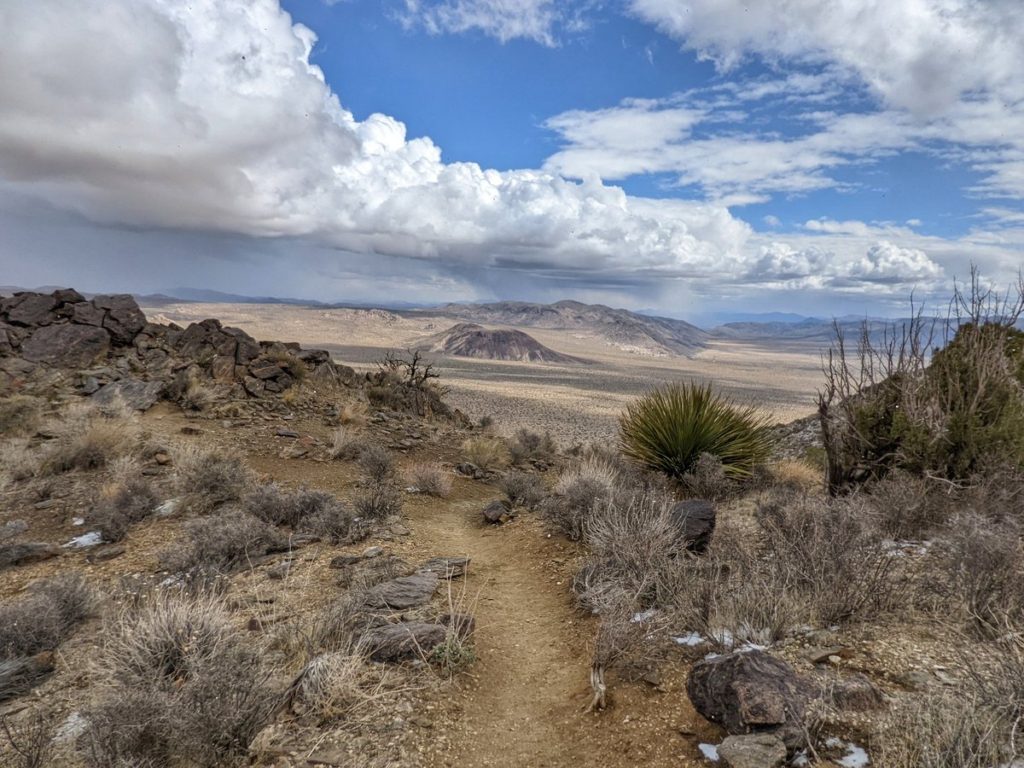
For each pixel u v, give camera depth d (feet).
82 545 25.32
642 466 37.83
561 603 18.66
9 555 23.50
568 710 12.28
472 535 28.96
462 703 12.55
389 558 22.53
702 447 35.27
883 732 9.19
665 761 9.80
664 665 12.77
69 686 13.55
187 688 10.71
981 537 14.61
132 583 19.88
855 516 18.22
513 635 16.53
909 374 26.17
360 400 65.00
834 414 27.50
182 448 39.04
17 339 55.06
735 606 13.89
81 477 34.73
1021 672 9.57
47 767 10.16
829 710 9.79
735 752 9.10
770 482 33.60
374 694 12.14
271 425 50.67
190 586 18.99
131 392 50.96
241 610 17.40
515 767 10.50
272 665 13.28
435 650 13.98
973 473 23.25
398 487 37.76
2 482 32.73
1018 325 31.86
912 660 11.50
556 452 68.49
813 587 14.56
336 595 18.43
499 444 58.34
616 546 18.53
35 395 48.29
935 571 15.78
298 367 63.41
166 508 29.48
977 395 23.81
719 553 18.48
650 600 16.25
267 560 22.53
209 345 62.69
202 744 9.78
